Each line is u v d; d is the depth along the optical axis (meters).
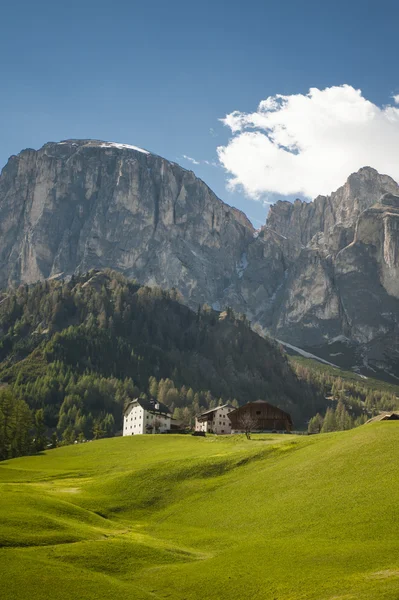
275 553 59.75
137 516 86.38
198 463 103.50
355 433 99.69
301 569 54.19
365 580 48.97
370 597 45.16
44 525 68.38
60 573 54.12
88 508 87.19
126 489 96.94
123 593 51.56
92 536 68.38
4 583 50.38
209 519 79.69
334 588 48.50
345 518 66.88
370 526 63.16
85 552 61.12
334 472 82.62
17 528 65.75
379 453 84.56
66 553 60.22
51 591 50.12
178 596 52.31
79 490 100.00
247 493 85.56
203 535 73.06
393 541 58.34
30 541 62.62
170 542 70.44
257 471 94.94
